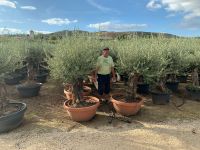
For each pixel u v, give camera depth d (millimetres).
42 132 5715
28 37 11898
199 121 6523
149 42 8883
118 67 7211
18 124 5984
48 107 7582
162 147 4977
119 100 7082
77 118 6293
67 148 4922
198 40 12375
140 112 7145
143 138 5395
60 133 5664
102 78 7820
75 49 6438
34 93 8703
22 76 11695
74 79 6422
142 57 6688
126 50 7109
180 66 8602
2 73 5973
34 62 10352
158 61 6961
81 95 6695
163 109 7445
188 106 7793
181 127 6066
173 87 9586
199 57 8812
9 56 5988
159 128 5980
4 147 4984
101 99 7996
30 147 4977
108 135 5551
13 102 6742
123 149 4871
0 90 6266
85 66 6383
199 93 8375
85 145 5043
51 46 10641
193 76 9172
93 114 6473
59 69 6273
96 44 7734
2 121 5578
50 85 10641
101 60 7660
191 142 5207
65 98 8570
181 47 9422
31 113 7016
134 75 6945
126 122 6375
